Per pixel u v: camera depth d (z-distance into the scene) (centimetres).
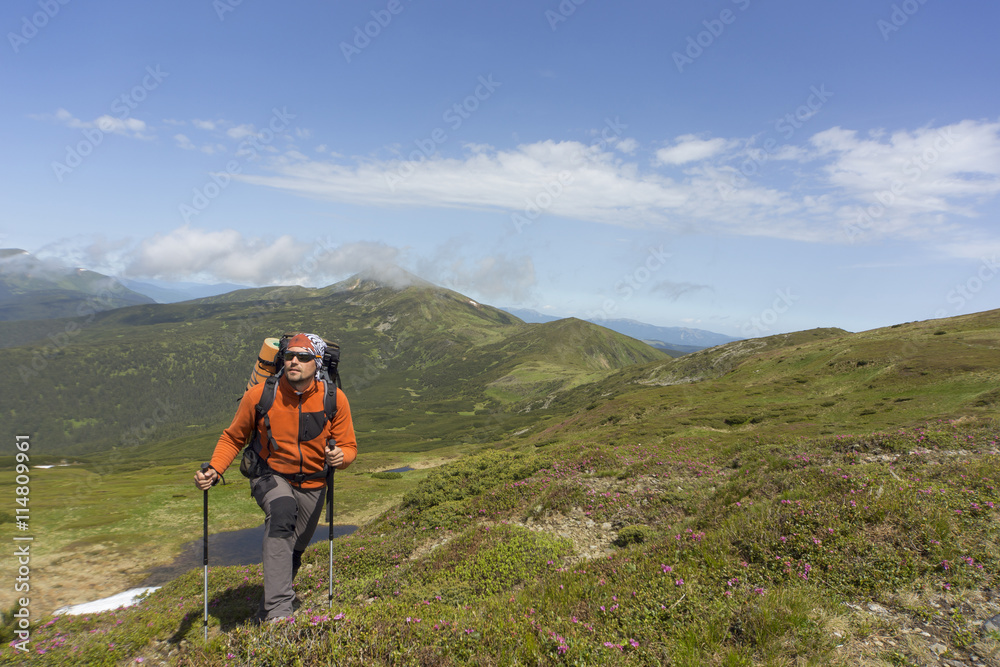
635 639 436
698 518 912
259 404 486
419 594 687
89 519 3931
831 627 423
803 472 905
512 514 1392
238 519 4012
